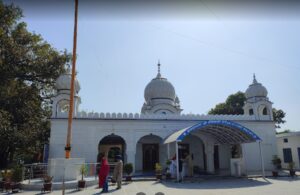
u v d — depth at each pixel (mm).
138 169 21953
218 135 20188
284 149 25703
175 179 16125
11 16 19938
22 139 20531
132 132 20922
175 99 28906
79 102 23484
